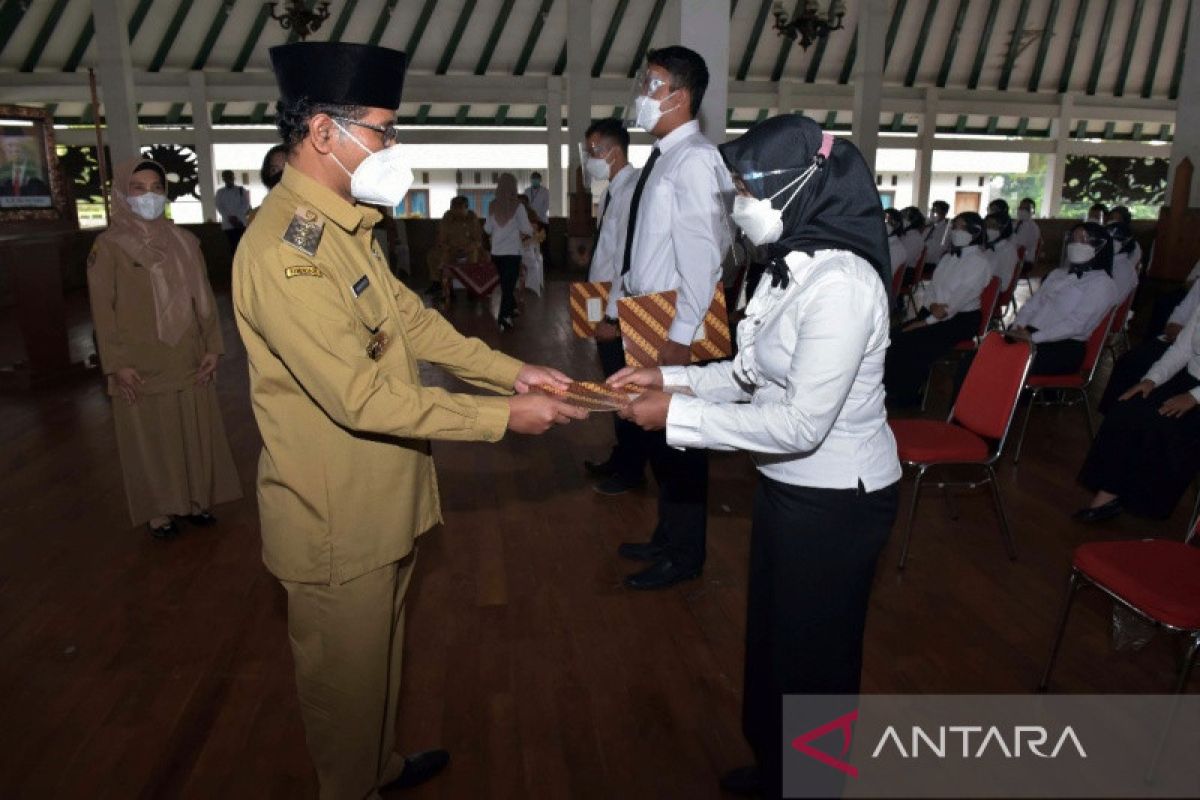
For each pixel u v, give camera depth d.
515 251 7.96
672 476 2.80
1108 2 17.31
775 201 1.42
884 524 1.54
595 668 2.42
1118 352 6.79
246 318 1.45
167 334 3.10
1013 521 3.51
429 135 17.41
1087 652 2.52
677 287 2.75
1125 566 2.11
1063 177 19.30
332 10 14.72
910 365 5.19
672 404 1.51
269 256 1.37
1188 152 8.40
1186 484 3.26
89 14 14.02
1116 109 18.80
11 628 2.66
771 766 1.64
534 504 3.66
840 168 1.41
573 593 2.86
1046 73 18.47
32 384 5.70
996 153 19.89
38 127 10.04
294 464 1.50
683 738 2.12
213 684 2.36
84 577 3.00
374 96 1.43
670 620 2.68
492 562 3.10
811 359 1.38
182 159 16.02
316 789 1.96
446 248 9.50
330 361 1.37
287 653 2.52
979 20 17.25
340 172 1.47
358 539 1.54
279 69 1.45
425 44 15.67
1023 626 2.67
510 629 2.64
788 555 1.55
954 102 18.30
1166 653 2.52
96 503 3.69
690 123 2.71
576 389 1.65
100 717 2.22
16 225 9.77
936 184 23.91
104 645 2.56
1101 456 3.43
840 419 1.49
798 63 17.17
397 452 1.56
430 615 2.72
